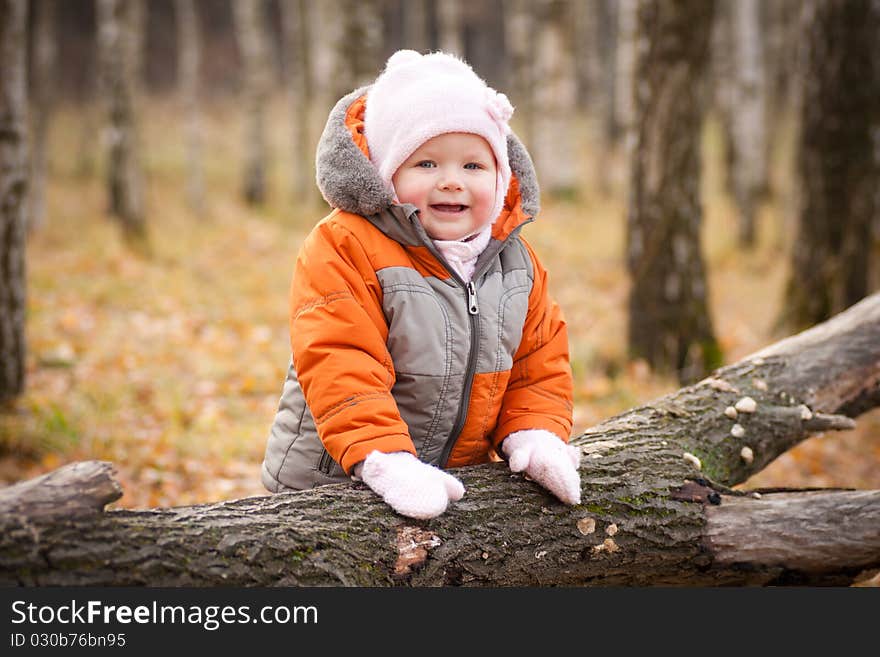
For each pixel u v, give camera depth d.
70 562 1.79
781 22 17.67
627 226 6.42
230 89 27.97
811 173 6.63
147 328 7.48
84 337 6.99
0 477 4.36
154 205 14.75
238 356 6.91
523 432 2.34
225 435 5.07
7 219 4.93
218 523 1.98
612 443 2.64
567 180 16.42
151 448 4.77
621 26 14.73
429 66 2.23
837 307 6.56
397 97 2.19
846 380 3.20
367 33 9.86
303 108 16.58
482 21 32.03
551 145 16.39
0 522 1.75
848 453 5.05
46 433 4.70
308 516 2.07
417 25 19.12
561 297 9.34
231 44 29.55
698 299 6.28
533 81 17.06
